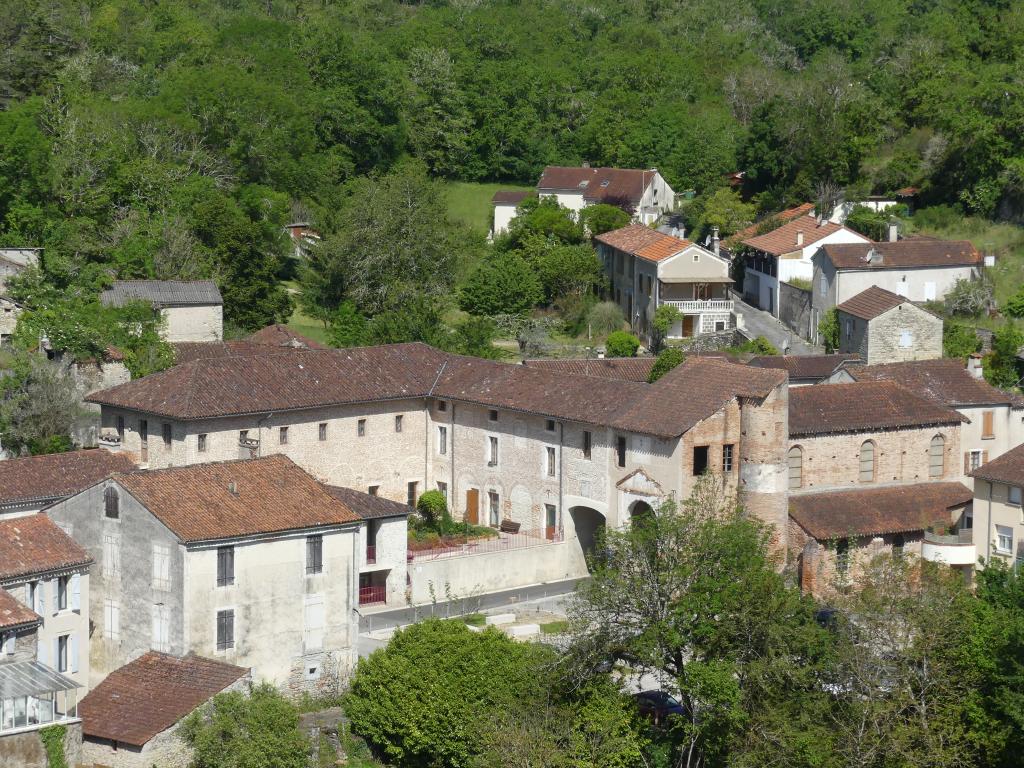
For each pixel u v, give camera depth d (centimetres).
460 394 13775
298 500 10581
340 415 13488
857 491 13312
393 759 9800
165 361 14875
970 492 13525
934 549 12731
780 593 9806
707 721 9462
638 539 9975
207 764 9256
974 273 18875
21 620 9169
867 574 11056
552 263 19650
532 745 9181
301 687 10506
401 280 18925
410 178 19712
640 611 9788
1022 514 12338
